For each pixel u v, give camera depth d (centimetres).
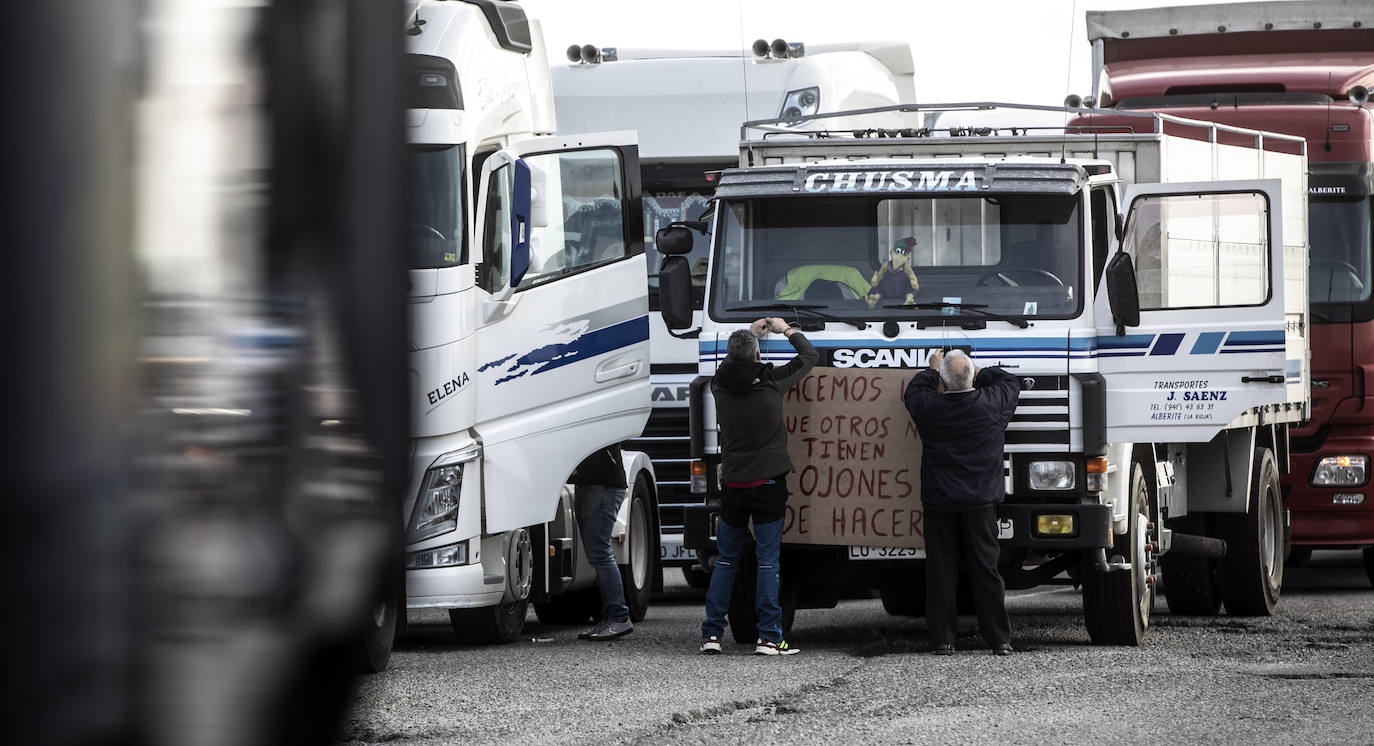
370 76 476
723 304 1934
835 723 1362
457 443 1905
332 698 463
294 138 459
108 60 421
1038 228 1875
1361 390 2691
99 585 412
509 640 2031
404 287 482
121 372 420
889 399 1883
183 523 428
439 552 1897
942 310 1875
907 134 2041
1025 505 1820
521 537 2002
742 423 1838
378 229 474
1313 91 2758
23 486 404
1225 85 2772
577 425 2011
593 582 2308
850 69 2753
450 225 1911
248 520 439
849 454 1888
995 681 1600
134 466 420
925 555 1873
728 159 2686
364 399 469
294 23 461
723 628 1881
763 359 1908
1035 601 2591
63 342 410
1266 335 1823
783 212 1931
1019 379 1845
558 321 1994
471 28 1973
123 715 415
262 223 450
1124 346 1856
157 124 431
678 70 2745
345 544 462
